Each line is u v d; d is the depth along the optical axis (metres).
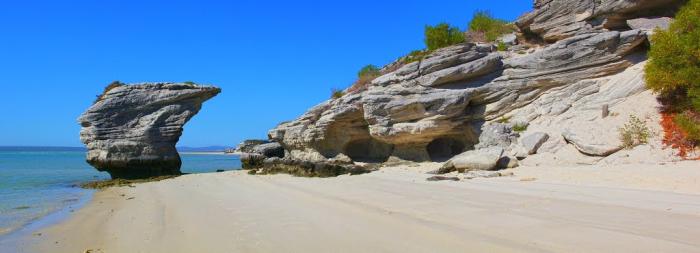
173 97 36.28
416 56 33.88
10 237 12.89
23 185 30.75
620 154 21.16
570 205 12.86
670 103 22.59
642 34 26.23
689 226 9.81
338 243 9.91
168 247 10.70
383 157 34.91
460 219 11.70
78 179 36.12
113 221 15.01
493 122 28.50
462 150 31.23
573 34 29.38
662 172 17.31
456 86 29.48
